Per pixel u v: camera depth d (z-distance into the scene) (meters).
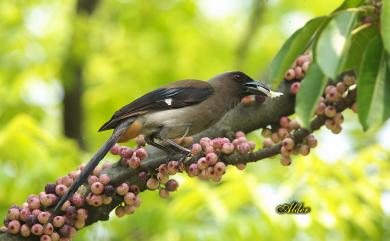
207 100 9.96
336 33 6.35
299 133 7.47
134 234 12.72
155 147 9.20
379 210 11.91
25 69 17.80
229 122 8.65
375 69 6.77
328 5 20.64
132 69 19.62
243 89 10.31
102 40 19.05
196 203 12.30
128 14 19.67
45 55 17.80
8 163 12.20
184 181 11.86
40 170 11.81
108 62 19.75
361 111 6.70
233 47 21.22
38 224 7.37
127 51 19.78
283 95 8.48
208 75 20.19
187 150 8.80
